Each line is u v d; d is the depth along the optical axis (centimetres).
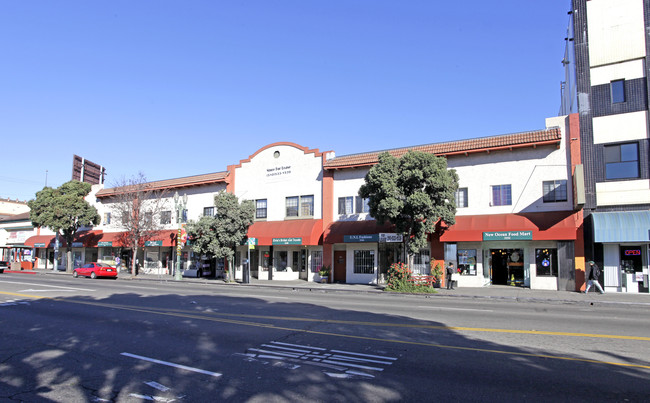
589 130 2270
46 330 1102
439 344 905
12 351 885
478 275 2477
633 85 2205
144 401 591
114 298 1819
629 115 2197
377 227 2683
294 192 3212
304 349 874
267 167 3372
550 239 2194
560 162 2328
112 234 4112
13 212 6875
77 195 4153
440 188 2164
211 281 3195
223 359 804
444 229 2436
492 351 839
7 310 1449
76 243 4291
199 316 1318
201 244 3161
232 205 3056
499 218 2386
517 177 2423
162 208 3878
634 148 2175
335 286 2644
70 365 777
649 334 1010
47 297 1820
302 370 726
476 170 2534
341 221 2930
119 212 3903
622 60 2241
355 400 580
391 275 2345
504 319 1245
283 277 3259
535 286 2336
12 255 5116
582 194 2061
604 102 2261
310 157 3169
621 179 2183
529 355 805
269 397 597
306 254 3183
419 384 643
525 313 1384
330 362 773
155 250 4044
